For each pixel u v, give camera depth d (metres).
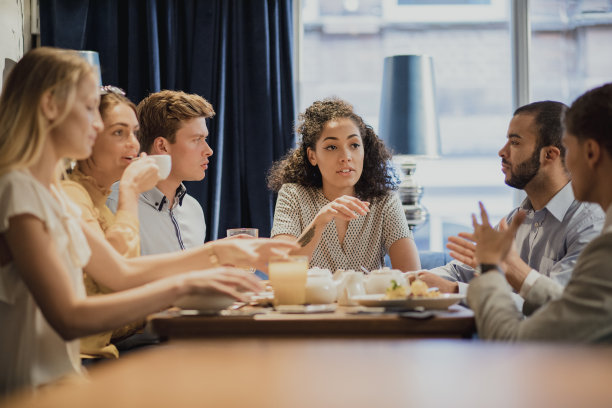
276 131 4.05
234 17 4.02
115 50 4.04
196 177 2.47
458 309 1.55
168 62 4.00
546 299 1.69
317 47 4.43
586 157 1.41
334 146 2.44
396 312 1.46
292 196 2.53
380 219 2.50
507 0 4.39
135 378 0.67
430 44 4.42
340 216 2.13
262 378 0.67
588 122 1.40
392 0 4.41
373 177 2.53
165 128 2.42
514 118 2.18
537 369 0.70
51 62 1.38
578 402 0.56
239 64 4.03
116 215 1.79
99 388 0.63
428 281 1.86
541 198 2.16
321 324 1.39
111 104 1.94
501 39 4.40
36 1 4.00
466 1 4.40
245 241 1.78
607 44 4.33
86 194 1.83
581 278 1.25
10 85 1.39
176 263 1.72
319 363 0.75
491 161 4.39
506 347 0.84
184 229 2.56
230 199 4.02
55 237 1.34
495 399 0.57
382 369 0.72
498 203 4.38
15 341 1.33
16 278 1.34
